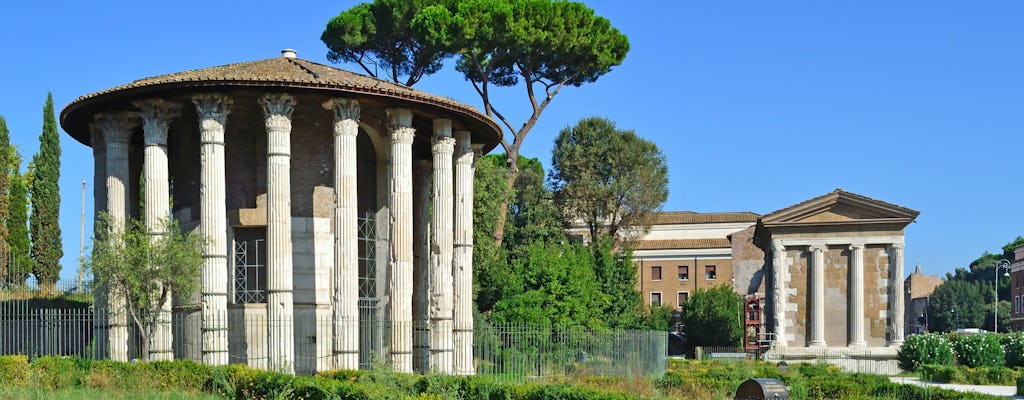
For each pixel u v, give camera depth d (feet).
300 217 122.31
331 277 123.03
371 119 127.95
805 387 108.58
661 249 357.82
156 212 114.73
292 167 122.93
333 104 115.55
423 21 185.57
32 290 171.12
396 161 121.08
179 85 111.14
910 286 586.04
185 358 118.73
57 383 96.94
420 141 142.10
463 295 130.21
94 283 110.42
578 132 272.72
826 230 205.36
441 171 128.16
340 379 97.66
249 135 123.54
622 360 131.13
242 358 119.75
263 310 120.47
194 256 109.29
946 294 510.99
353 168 115.65
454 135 135.64
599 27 202.69
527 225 253.65
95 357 116.67
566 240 254.06
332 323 113.91
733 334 262.06
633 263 229.45
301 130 123.54
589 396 83.71
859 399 98.27
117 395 88.74
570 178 269.64
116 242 110.73
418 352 141.90
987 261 597.93
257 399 91.81
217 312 110.01
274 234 111.14
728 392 113.50
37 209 208.13
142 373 98.22
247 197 122.83
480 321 149.59
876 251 203.62
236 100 119.85
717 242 354.13
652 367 134.41
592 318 177.68
